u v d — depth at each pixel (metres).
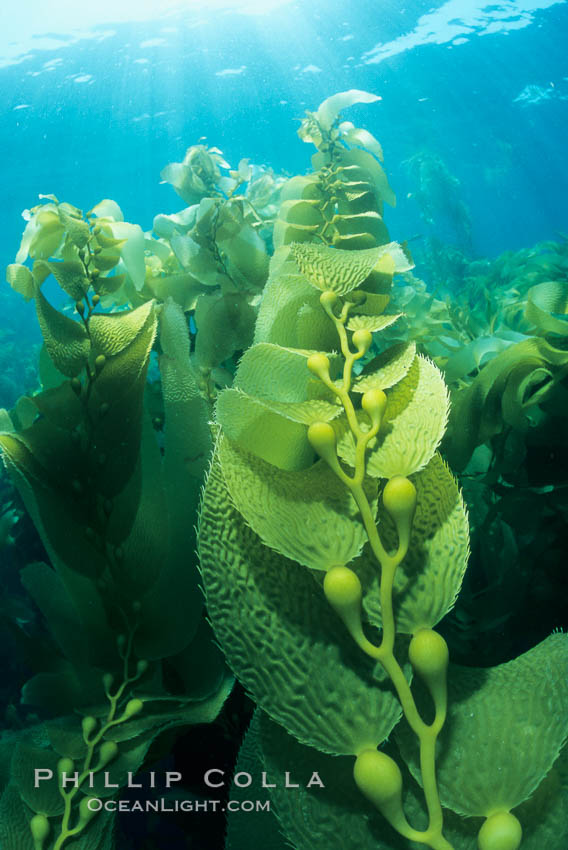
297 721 0.44
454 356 0.88
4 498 1.38
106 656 0.60
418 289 1.40
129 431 0.64
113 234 0.76
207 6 15.13
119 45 16.19
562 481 0.84
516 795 0.44
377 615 0.46
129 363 0.65
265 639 0.46
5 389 4.80
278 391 0.59
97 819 0.52
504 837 0.41
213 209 0.93
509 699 0.48
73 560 0.61
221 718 0.71
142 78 17.73
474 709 0.47
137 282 0.76
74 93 17.75
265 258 0.90
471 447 0.78
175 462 0.63
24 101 17.59
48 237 0.75
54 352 0.65
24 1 14.13
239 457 0.49
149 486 0.63
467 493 0.87
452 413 0.79
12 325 8.42
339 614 0.43
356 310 0.63
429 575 0.47
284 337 0.66
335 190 0.91
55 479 0.62
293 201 0.90
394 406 0.53
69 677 0.62
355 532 0.47
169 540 0.61
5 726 1.23
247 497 0.47
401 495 0.44
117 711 0.57
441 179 12.40
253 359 0.60
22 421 0.74
